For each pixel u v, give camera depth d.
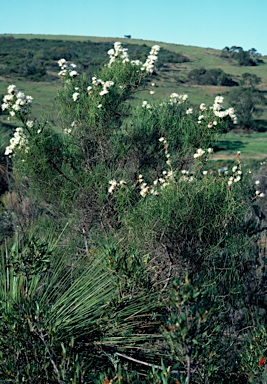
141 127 6.27
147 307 3.66
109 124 6.28
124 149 6.25
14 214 6.71
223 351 3.45
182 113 6.60
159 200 4.33
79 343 3.40
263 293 4.53
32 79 71.25
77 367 2.39
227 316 4.21
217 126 6.03
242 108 55.72
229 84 83.56
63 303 3.70
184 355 2.34
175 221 4.25
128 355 3.50
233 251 4.43
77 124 6.24
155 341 3.63
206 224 4.26
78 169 6.13
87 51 110.56
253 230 4.68
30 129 5.93
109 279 3.84
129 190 5.15
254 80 84.69
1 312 3.09
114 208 5.39
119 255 3.53
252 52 123.19
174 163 6.25
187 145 6.14
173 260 4.32
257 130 52.62
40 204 6.52
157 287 4.04
